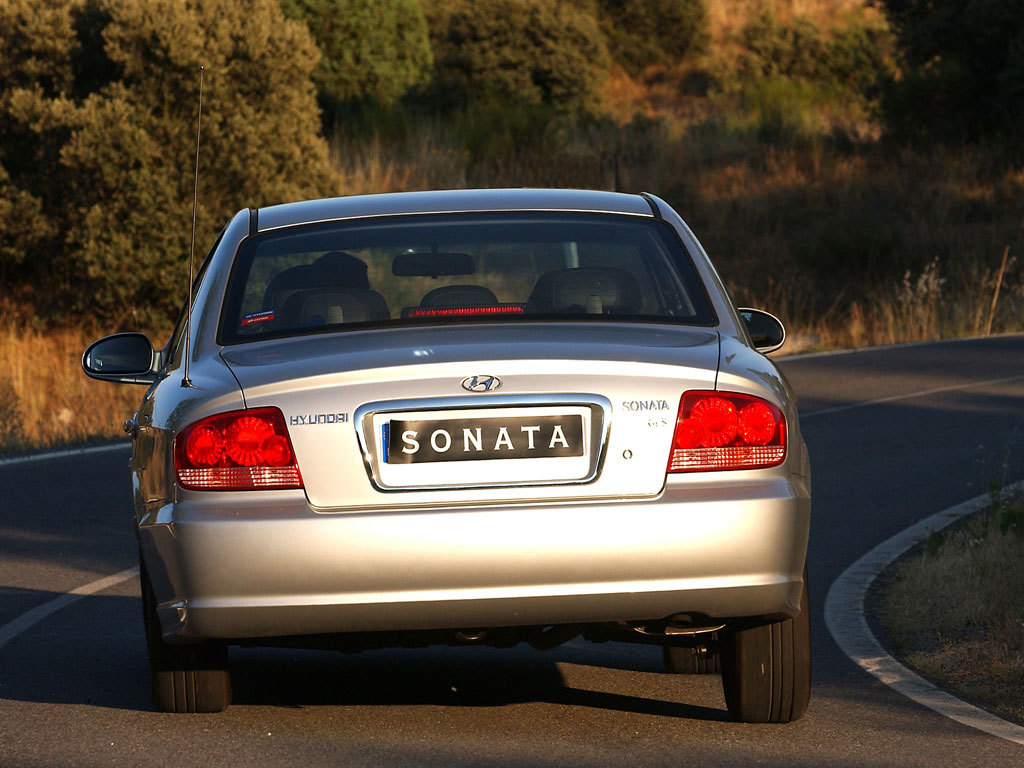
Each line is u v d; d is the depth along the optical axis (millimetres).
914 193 84125
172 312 56031
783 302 66438
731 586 11547
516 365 11578
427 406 11477
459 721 13586
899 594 19078
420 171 75812
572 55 100000
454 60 97375
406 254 13859
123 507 27547
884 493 27453
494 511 11305
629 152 88625
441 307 13234
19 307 56781
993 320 58375
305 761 12141
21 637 17672
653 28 130500
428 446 11469
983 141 89438
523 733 13102
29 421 43469
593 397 11570
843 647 16781
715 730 13172
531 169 79500
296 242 14109
